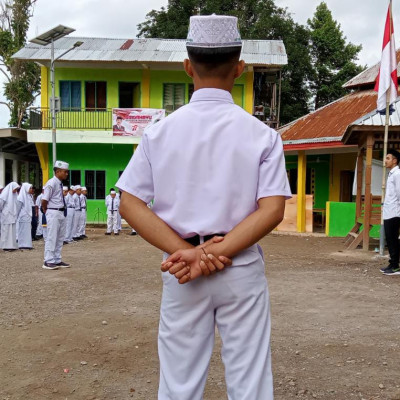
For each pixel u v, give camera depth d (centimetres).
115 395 338
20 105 2720
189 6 2591
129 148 1977
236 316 177
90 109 1969
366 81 1764
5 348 436
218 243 170
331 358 403
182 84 1975
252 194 177
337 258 997
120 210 185
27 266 937
